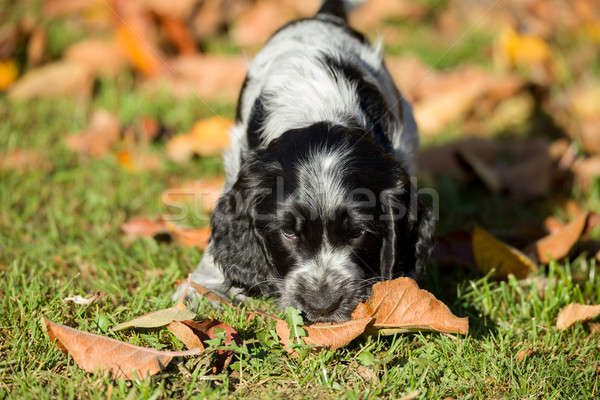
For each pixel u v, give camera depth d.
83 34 10.39
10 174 7.34
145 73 9.55
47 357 4.30
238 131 5.72
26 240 6.17
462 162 7.53
